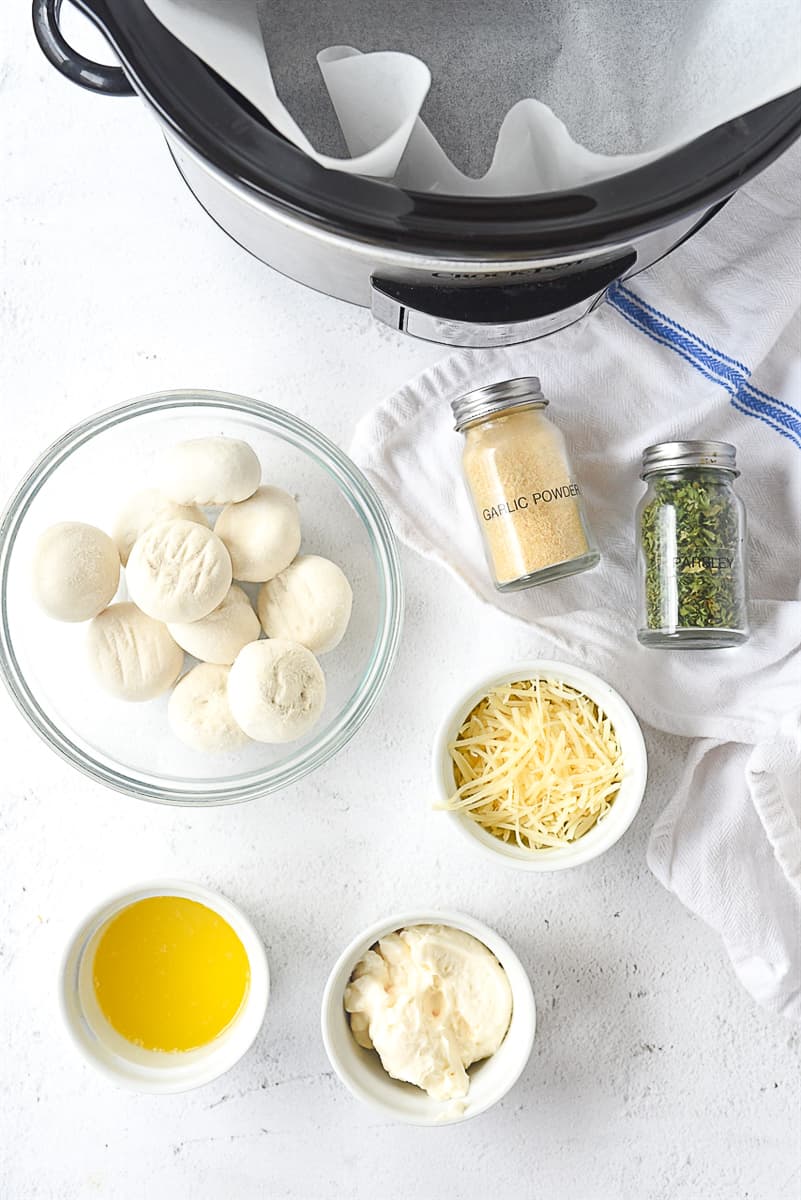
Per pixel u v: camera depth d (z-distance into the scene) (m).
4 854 0.85
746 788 0.83
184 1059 0.83
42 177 0.84
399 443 0.83
